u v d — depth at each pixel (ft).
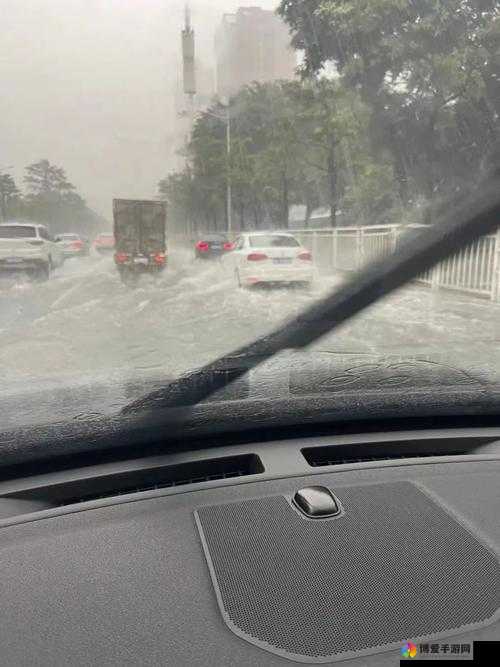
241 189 96.94
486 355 15.30
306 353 12.12
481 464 6.89
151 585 4.66
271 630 4.15
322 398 8.48
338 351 13.66
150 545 5.20
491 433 7.88
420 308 26.81
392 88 55.52
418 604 4.40
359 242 43.29
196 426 7.32
